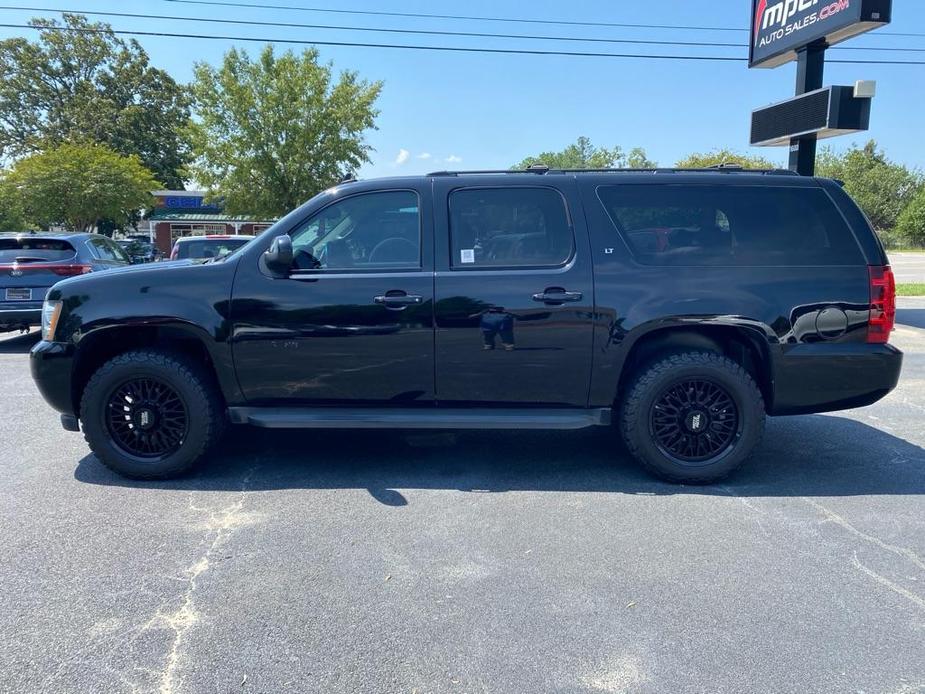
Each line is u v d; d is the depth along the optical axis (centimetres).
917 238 5569
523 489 462
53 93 5325
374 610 313
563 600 322
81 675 266
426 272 457
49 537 385
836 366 454
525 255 462
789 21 1230
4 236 1002
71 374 465
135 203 3556
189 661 276
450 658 279
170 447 470
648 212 465
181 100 5603
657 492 458
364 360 458
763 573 348
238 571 347
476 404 469
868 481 480
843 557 366
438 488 463
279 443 562
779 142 1266
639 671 271
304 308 454
